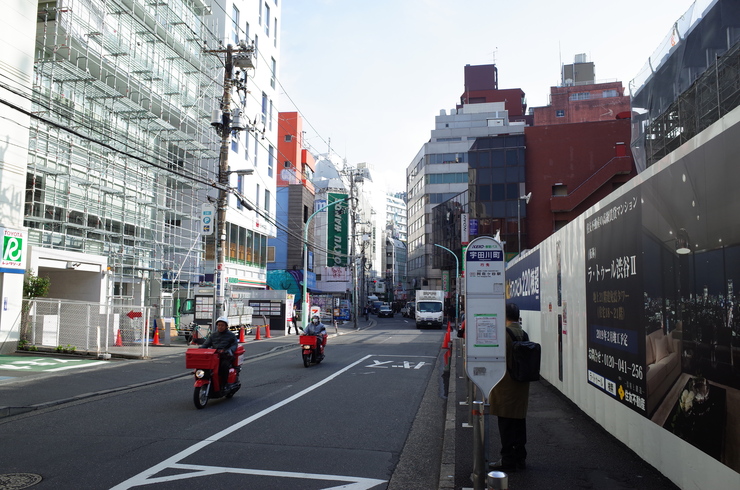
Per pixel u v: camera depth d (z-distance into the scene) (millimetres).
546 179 47688
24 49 18391
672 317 5281
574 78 85188
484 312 5082
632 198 6461
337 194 61406
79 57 22688
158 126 27656
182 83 31141
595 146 47531
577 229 9258
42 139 20984
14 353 17609
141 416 9281
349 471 6273
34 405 9852
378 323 56594
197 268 33000
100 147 24031
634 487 5332
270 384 13242
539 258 13086
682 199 5039
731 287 4141
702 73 13031
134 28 26953
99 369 15031
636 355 6344
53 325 18406
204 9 33094
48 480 5738
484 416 5008
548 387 11867
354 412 9805
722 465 4273
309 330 17453
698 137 4719
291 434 8023
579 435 7582
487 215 48062
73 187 22875
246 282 39125
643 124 17891
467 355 5066
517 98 89250
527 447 6973
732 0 13391
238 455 6816
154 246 28516
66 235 21641
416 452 7219
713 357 4430
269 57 41969
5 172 17688
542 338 12812
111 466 6273
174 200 31906
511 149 48375
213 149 33625
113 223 25609
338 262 60781
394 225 158250
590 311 8430
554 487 5379
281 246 59062
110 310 20891
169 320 25734
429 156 78812
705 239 4574
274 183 44188
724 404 4238
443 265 69062
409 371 16109
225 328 10961
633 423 6484
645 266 6027
